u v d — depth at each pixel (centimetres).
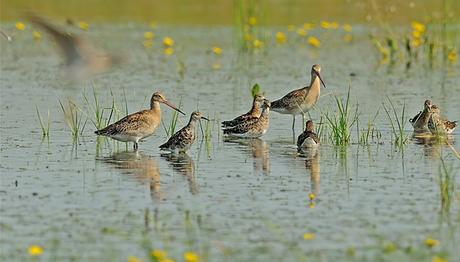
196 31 3556
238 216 1540
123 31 3509
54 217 1535
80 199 1638
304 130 2192
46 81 2781
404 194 1666
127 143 2111
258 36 3428
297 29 3562
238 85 2741
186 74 2897
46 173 1816
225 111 2406
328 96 2600
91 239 1429
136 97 2570
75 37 1414
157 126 2066
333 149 2042
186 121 2317
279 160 1939
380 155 1975
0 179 1766
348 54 3231
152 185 1734
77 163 1903
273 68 3002
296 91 2322
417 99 2542
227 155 1991
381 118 2342
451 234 1445
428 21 3378
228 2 4053
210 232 1460
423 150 2020
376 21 3609
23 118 2330
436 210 1568
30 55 3181
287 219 1523
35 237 1437
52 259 1345
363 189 1700
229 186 1725
